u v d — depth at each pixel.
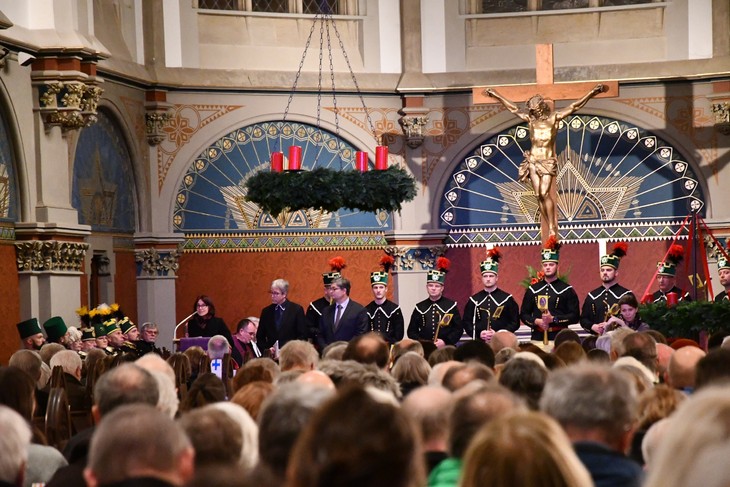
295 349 7.45
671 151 18.83
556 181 18.77
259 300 18.66
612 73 18.80
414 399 4.29
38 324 13.61
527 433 2.81
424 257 19.03
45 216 14.42
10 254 14.11
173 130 18.11
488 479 2.76
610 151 18.97
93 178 16.47
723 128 18.48
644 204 18.89
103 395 5.02
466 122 19.09
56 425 6.67
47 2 14.57
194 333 14.86
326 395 3.75
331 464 2.67
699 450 2.18
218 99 18.39
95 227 16.52
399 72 19.25
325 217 18.97
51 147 14.66
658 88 18.77
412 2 19.11
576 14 19.20
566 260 19.02
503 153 19.14
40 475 5.26
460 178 19.19
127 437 3.26
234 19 18.77
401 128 19.11
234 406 4.36
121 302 17.33
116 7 17.23
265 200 13.87
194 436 4.01
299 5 19.11
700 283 15.87
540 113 17.14
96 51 14.70
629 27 19.12
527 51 19.23
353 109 18.98
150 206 17.88
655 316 11.67
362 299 19.09
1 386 5.95
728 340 7.71
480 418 3.81
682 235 18.67
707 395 2.30
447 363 6.39
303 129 18.89
